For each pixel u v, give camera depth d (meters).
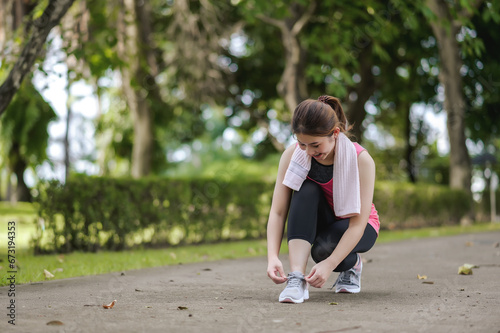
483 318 3.25
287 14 10.68
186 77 14.09
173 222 8.97
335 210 3.72
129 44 12.18
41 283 4.74
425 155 26.62
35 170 17.67
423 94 18.30
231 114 19.52
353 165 3.66
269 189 10.41
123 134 19.53
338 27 12.03
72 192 7.72
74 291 4.31
